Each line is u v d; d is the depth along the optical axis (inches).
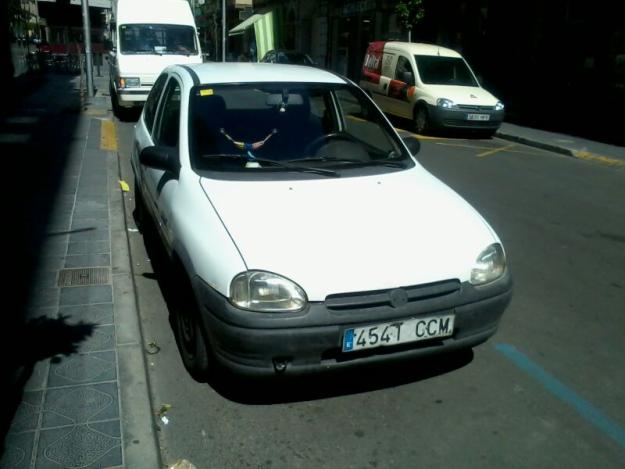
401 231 130.0
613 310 186.1
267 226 126.9
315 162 161.0
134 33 566.3
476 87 561.3
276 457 117.0
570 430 127.4
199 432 123.3
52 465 106.4
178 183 151.8
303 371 118.6
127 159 382.3
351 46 1131.3
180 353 151.9
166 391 136.9
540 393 140.4
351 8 1104.2
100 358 140.0
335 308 116.5
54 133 439.5
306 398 135.3
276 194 141.2
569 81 637.3
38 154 362.9
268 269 116.2
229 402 133.3
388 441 122.3
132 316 160.9
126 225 237.6
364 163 163.0
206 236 127.3
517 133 549.6
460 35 818.8
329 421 127.8
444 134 554.6
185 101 167.5
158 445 115.6
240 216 130.1
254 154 159.5
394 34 946.1
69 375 132.7
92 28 1227.9
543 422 129.8
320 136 168.7
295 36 1423.5
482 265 129.6
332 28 1212.5
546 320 178.1
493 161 430.0
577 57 626.8
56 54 1114.1
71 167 331.6
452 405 134.6
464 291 125.7
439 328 123.6
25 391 126.4
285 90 173.9
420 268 122.5
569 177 385.7
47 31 1221.1
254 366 118.0
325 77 185.9
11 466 105.6
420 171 166.9
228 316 115.7
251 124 165.6
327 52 1238.3
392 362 124.1
